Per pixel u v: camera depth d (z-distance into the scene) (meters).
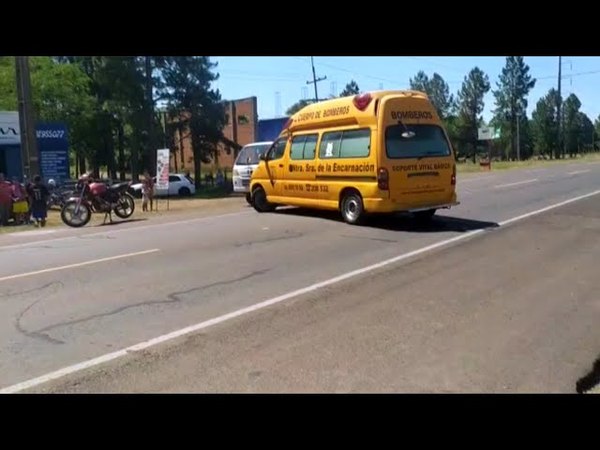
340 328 5.11
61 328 5.31
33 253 9.55
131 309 5.88
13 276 7.62
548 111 98.88
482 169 43.72
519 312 5.50
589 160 59.41
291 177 13.26
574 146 111.69
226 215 14.34
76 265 8.26
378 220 12.05
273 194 14.06
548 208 13.80
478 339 4.77
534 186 20.92
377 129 10.71
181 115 44.97
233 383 4.00
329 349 4.60
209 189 41.56
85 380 4.11
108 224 14.47
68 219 14.79
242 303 6.00
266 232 10.85
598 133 133.38
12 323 5.50
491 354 4.43
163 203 25.64
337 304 5.88
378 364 4.27
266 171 14.19
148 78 40.34
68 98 36.66
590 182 22.31
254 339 4.88
